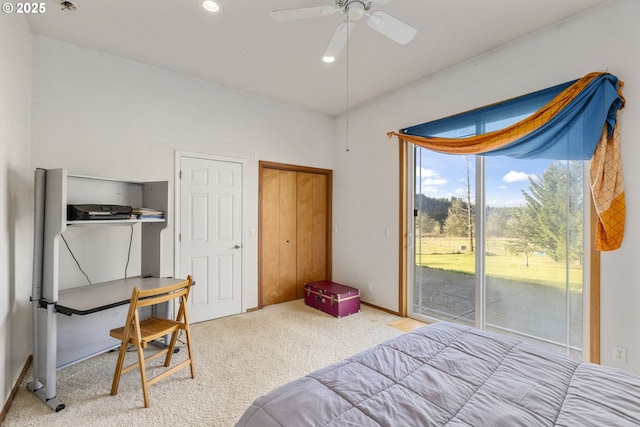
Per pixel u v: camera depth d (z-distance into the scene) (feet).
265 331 10.38
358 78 11.09
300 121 14.07
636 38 6.72
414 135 11.36
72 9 7.25
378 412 3.18
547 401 3.38
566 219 8.06
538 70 8.23
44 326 6.67
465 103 9.89
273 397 3.48
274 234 13.70
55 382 6.47
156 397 6.59
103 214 7.48
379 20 6.25
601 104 6.93
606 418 3.05
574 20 7.60
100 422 5.82
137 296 6.45
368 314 12.20
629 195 6.79
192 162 11.09
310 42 8.77
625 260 6.86
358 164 13.84
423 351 4.62
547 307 8.40
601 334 7.19
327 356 8.60
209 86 11.48
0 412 5.76
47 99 8.45
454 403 3.36
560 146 7.55
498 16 7.57
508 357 4.45
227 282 11.92
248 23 7.88
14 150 6.74
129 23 7.86
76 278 8.77
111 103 9.48
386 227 12.53
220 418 5.96
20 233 7.20
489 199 9.65
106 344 8.50
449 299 10.71
